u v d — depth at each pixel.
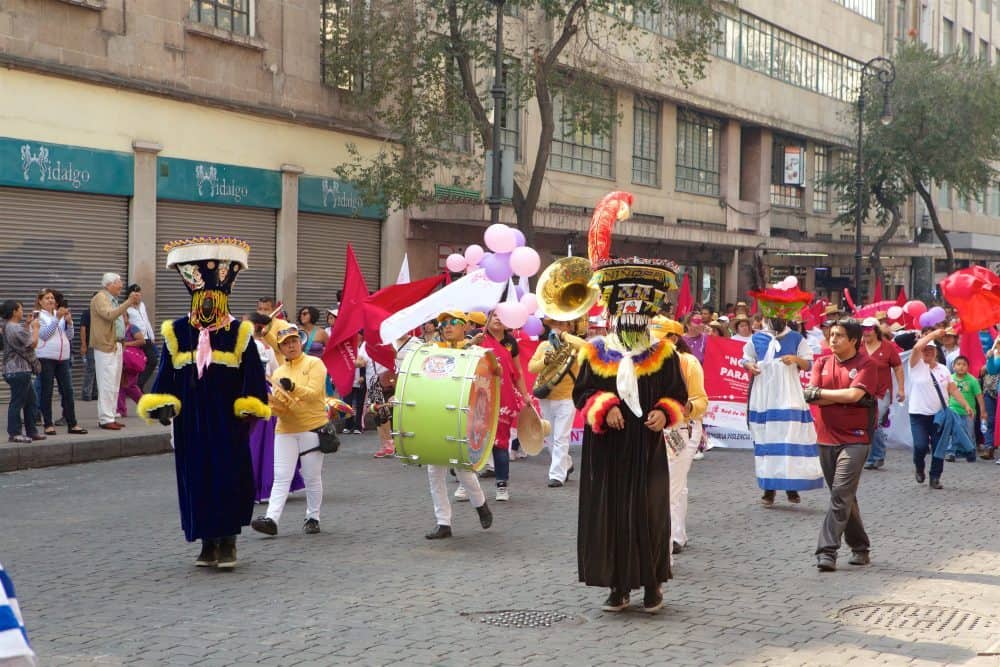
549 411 13.47
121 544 9.67
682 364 9.38
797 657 6.66
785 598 8.14
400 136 25.80
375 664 6.39
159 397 8.51
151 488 12.70
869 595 8.28
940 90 42.00
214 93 22.33
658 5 27.42
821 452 9.30
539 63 24.92
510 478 13.99
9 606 3.44
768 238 40.44
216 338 8.62
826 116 46.12
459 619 7.41
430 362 9.89
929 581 8.77
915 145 42.06
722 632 7.18
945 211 59.09
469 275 12.43
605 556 7.49
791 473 12.05
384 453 15.63
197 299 8.65
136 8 20.59
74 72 19.27
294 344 10.20
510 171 21.50
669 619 7.48
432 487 10.20
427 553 9.50
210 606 7.65
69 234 19.62
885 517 11.75
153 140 20.98
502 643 6.86
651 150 37.00
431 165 25.03
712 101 38.69
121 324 16.89
